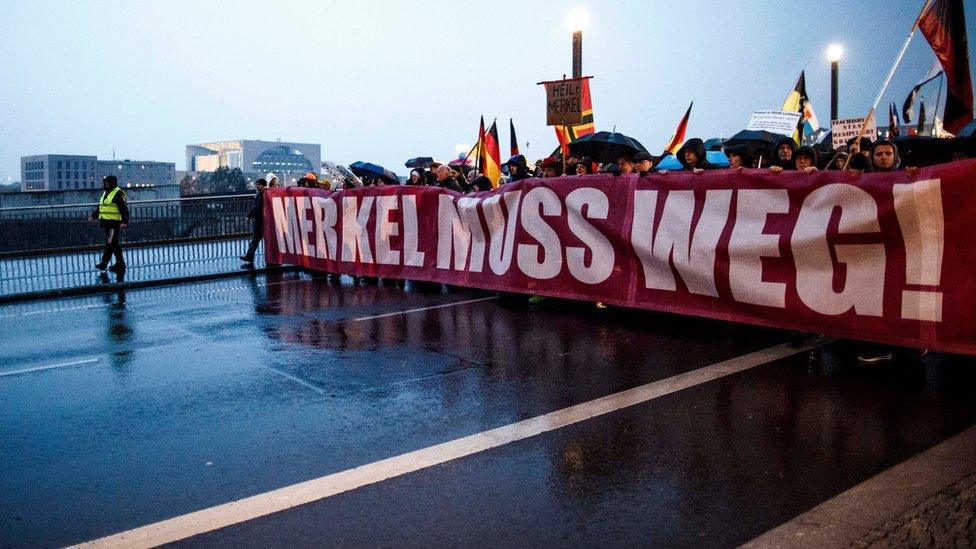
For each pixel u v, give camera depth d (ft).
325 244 39.60
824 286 19.89
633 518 11.25
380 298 32.09
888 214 18.33
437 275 32.89
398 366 20.39
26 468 13.79
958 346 17.43
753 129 33.55
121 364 21.48
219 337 24.84
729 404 16.42
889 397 16.62
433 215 33.09
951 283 17.40
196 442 14.90
